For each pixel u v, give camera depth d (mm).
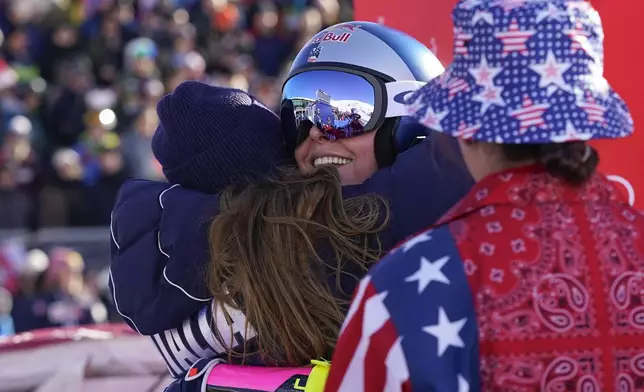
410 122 4121
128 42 17859
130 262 3957
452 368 2688
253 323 3629
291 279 3559
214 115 3994
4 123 16047
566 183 2855
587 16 2795
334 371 2852
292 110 4207
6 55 17797
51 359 6043
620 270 2820
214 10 18078
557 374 2719
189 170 4043
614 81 4363
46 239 13398
